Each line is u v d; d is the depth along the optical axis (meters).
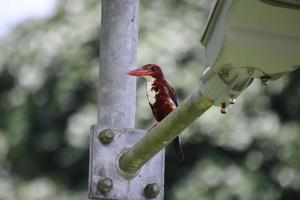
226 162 16.91
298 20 5.23
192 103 5.79
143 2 17.45
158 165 7.16
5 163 20.25
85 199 19.55
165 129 6.10
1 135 19.77
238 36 5.26
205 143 16.95
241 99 16.62
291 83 16.73
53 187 20.09
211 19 5.41
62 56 18.75
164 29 17.11
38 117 19.08
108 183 7.00
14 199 20.45
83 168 19.50
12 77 19.50
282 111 16.84
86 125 18.64
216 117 16.61
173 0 17.45
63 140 19.08
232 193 16.81
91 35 18.55
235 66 5.41
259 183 16.70
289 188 16.80
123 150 7.08
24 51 19.36
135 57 7.25
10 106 19.59
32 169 20.06
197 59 16.88
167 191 17.28
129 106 7.18
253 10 5.21
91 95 18.50
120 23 7.23
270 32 5.29
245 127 16.73
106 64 7.22
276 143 16.84
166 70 16.73
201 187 17.03
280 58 5.32
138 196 7.08
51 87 18.83
